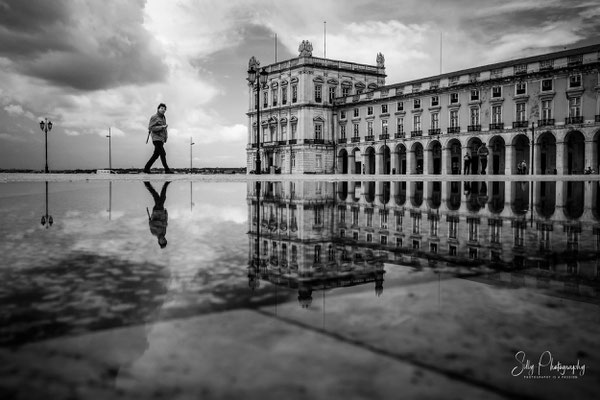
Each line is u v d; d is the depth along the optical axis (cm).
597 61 4334
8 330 165
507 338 165
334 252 355
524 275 272
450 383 130
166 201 892
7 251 332
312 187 1845
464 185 2217
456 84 5494
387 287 239
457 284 248
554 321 184
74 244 365
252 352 149
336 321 181
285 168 7331
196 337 161
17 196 995
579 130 4497
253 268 282
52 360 141
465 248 382
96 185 1678
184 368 137
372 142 6600
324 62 7125
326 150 7181
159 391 123
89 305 197
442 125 5741
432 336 166
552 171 5041
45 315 182
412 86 6056
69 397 120
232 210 729
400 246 389
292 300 211
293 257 329
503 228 541
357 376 134
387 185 2166
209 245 371
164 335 163
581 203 1063
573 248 384
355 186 2020
